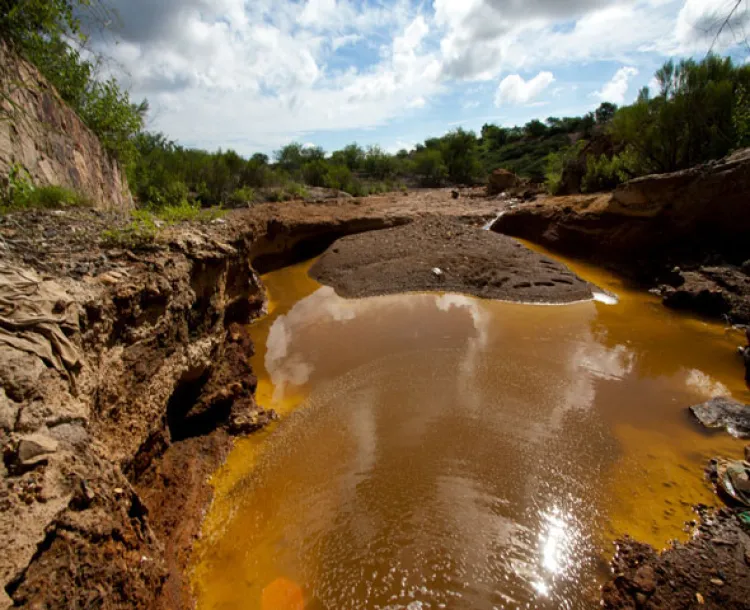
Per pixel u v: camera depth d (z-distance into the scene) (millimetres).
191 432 5965
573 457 5691
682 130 14398
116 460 3619
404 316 10812
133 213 6621
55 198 6121
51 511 2271
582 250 14656
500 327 9938
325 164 35719
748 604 3633
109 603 2373
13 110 5719
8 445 2309
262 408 6742
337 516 4848
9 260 3703
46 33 6418
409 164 48719
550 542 4480
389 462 5641
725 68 14094
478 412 6664
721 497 4988
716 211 11281
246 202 22000
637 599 3768
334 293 13023
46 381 2711
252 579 4160
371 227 18250
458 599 3934
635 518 4746
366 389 7414
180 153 25094
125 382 4008
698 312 10219
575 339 9234
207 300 6395
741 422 6168
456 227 17125
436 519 4754
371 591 4023
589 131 51344
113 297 3980
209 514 4906
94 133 9367
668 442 5965
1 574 1901
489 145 66938
